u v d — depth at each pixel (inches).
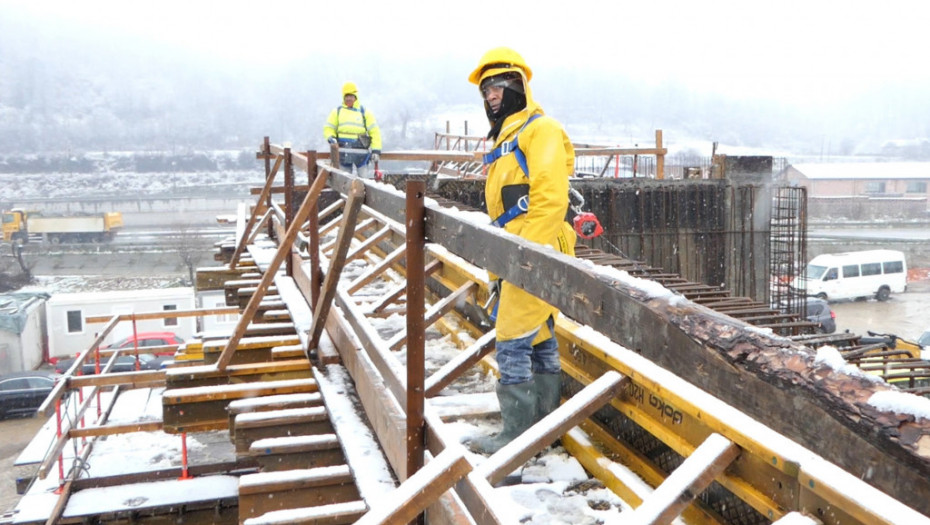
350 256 246.2
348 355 167.3
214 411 166.1
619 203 482.9
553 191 114.7
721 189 497.7
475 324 200.8
